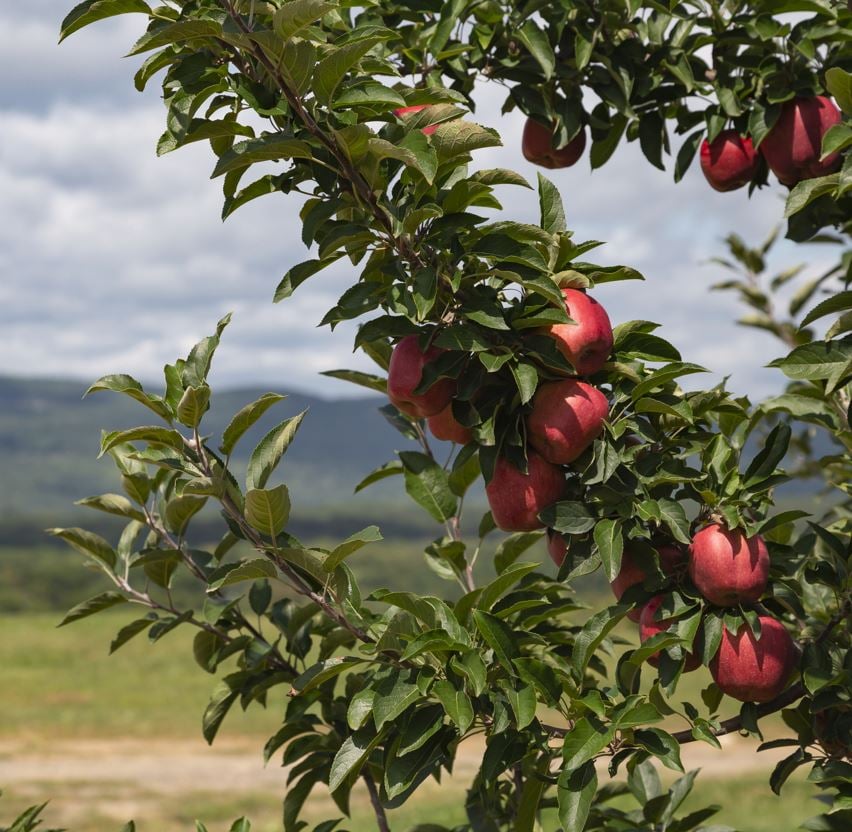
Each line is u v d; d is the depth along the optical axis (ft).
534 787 7.83
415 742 7.33
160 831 34.94
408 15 10.23
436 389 7.98
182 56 7.79
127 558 10.14
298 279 8.04
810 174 10.11
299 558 7.59
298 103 7.25
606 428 7.84
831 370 7.55
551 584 9.02
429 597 7.69
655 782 10.28
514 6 10.28
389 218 7.66
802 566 8.69
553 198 8.38
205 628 9.97
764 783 42.50
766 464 8.03
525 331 8.00
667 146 10.80
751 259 18.37
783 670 7.83
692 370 7.68
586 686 9.74
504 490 8.14
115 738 52.80
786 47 10.06
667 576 7.95
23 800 38.99
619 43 10.57
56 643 82.84
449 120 7.86
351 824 35.81
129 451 9.90
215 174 7.28
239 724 57.06
